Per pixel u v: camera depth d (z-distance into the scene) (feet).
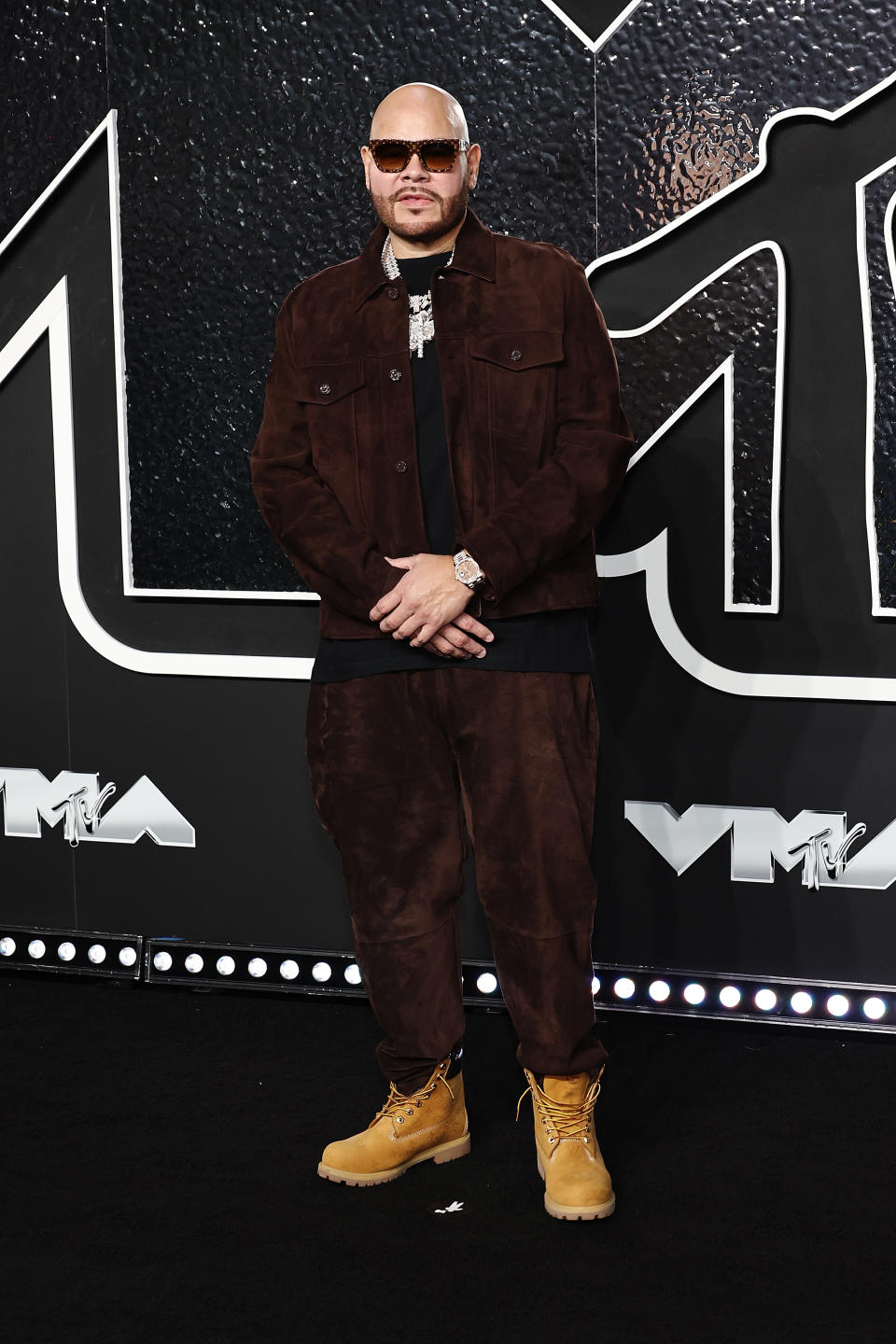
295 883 9.05
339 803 6.55
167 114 8.60
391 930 6.57
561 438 6.30
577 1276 5.75
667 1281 5.70
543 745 6.25
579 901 6.27
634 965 8.50
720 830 8.29
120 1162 6.79
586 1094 6.45
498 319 6.26
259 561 8.87
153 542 9.00
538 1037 6.30
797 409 7.94
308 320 6.54
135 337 8.84
